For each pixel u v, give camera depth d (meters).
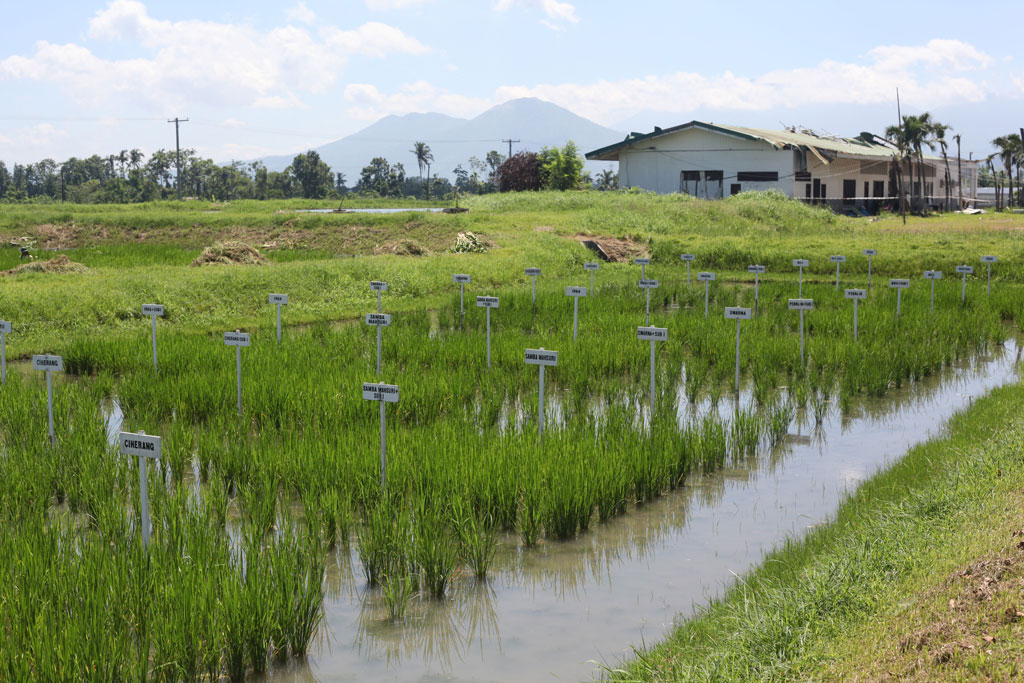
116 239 52.38
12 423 13.66
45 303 23.73
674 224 52.44
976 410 14.18
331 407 14.10
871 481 11.30
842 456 13.51
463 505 10.05
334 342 20.61
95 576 7.77
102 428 13.17
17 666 6.47
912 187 86.00
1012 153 100.06
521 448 11.52
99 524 9.71
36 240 51.66
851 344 19.92
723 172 72.75
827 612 6.98
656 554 9.88
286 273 30.48
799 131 94.06
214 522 9.74
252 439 13.77
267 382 15.60
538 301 27.56
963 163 113.88
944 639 6.10
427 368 18.84
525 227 48.59
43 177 185.50
